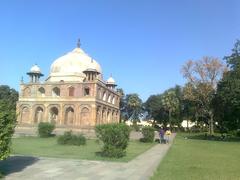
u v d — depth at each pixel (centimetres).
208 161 2034
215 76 6278
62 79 8175
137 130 7425
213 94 6184
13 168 1564
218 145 3819
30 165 1678
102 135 2220
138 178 1391
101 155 2225
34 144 3206
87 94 7631
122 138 2222
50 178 1334
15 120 1391
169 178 1364
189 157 2278
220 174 1497
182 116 10069
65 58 8519
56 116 7838
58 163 1780
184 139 5191
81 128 6894
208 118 6856
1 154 1312
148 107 11794
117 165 1791
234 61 5400
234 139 5478
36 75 8088
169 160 2059
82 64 8369
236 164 1912
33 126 7038
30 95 7888
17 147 2752
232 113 5428
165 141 4197
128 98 11725
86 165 1744
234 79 5053
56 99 7650
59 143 3253
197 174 1478
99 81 8006
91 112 7338
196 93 6394
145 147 3281
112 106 8556
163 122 11031
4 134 1305
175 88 10381
